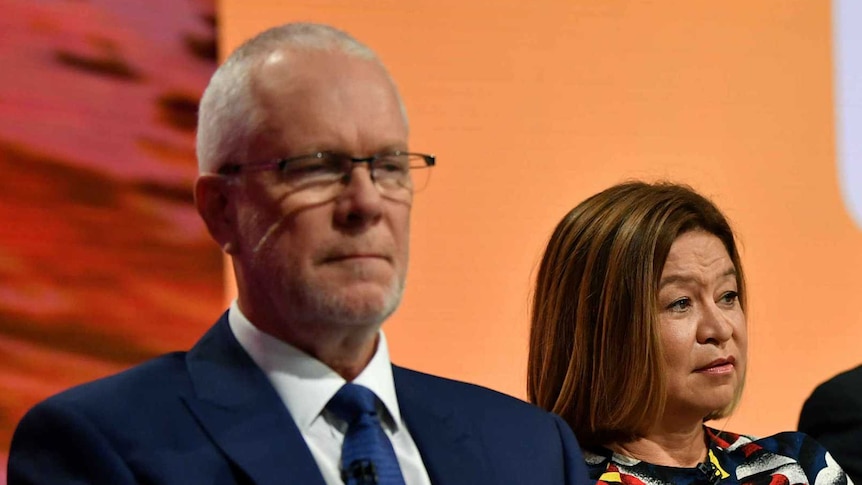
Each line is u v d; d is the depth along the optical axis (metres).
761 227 6.76
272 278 3.28
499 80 6.49
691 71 6.76
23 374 5.61
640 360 4.38
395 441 3.49
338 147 3.27
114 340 5.75
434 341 6.26
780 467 4.55
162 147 5.91
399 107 3.43
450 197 6.35
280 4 6.17
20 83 5.72
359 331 3.34
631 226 4.51
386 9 6.35
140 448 3.12
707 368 4.42
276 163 3.27
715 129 6.76
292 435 3.25
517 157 6.46
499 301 6.38
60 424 3.13
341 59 3.37
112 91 5.86
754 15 6.89
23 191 5.70
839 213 6.89
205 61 6.02
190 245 5.93
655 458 4.47
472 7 6.48
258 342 3.43
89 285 5.74
